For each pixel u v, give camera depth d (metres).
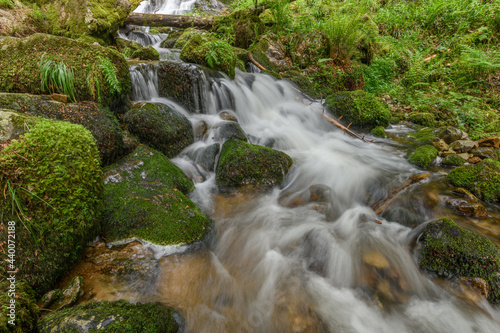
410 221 3.42
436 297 2.51
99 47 3.93
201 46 5.73
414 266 2.81
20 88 3.38
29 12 6.65
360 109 6.27
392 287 2.61
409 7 9.72
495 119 5.91
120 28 9.24
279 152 4.43
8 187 2.09
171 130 4.21
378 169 4.66
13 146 2.20
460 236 2.70
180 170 3.91
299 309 2.39
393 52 8.27
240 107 5.80
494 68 6.79
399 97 7.36
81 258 2.59
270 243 3.15
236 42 8.32
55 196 2.29
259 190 4.05
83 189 2.50
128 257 2.66
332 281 2.70
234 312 2.33
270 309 2.38
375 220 3.53
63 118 3.19
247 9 9.05
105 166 3.42
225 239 3.17
